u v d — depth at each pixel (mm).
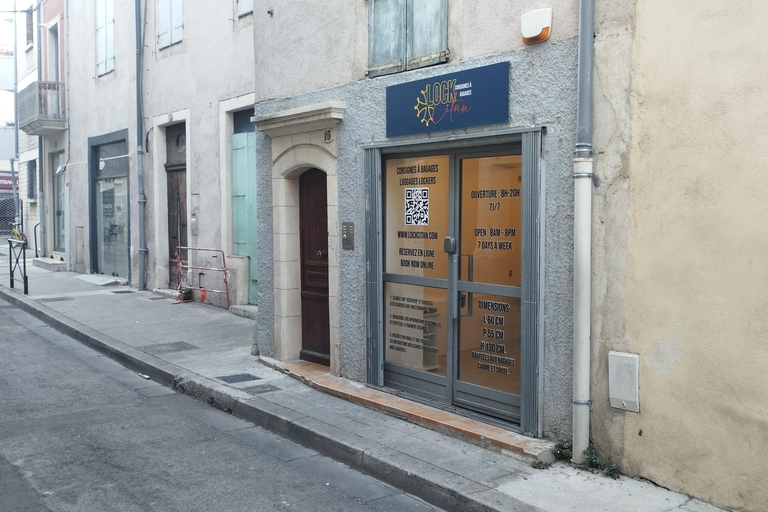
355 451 5648
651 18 4711
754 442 4301
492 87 5730
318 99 7676
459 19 6074
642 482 4855
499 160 5922
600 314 5055
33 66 23531
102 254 18234
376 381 7125
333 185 7480
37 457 5746
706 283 4496
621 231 4914
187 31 13367
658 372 4742
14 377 8484
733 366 4379
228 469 5578
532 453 5246
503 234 5922
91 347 10336
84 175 18812
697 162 4520
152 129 14859
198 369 8383
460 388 6320
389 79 6777
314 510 4836
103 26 17141
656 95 4703
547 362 5469
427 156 6574
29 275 18891
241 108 11969
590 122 5004
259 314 8852
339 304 7562
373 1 6949
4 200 35562
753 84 4258
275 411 6648
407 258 6875
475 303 6176
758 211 4254
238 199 12312
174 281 14805
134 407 7320
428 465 5262
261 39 8570
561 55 5285
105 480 5281
